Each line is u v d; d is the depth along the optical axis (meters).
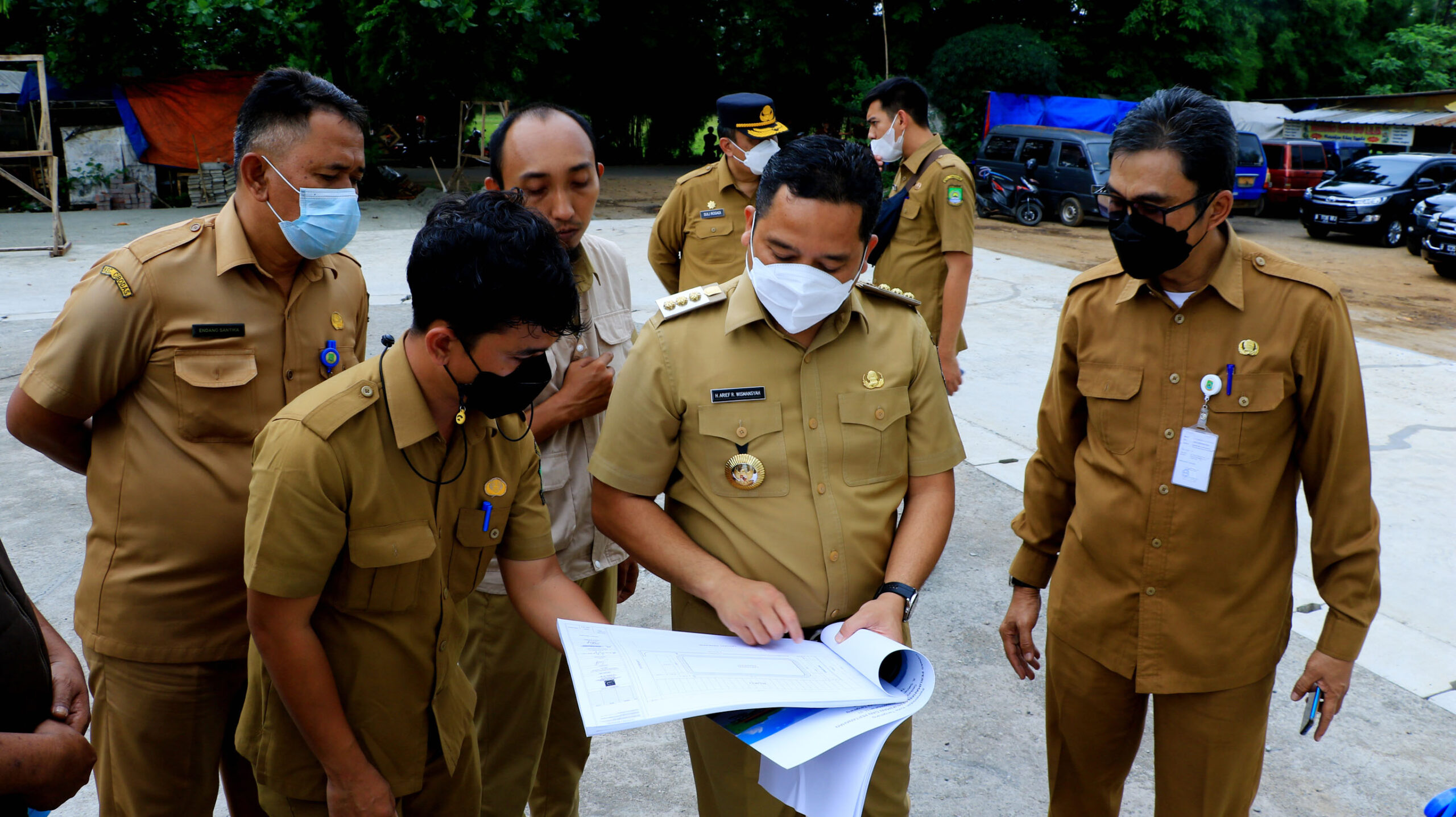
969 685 3.02
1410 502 4.47
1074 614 1.90
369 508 1.36
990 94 20.28
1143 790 2.54
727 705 1.25
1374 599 1.71
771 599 1.50
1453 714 2.87
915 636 3.31
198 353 1.77
